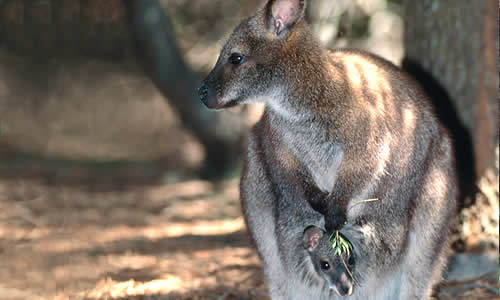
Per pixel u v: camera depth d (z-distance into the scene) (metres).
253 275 8.59
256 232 7.55
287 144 7.04
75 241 10.63
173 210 13.51
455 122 8.91
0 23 26.03
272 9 6.88
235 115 17.75
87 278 8.50
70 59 26.70
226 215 12.95
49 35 26.33
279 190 7.31
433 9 8.95
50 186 16.03
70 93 26.56
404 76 7.32
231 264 9.08
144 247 10.19
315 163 7.07
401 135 6.82
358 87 6.76
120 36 26.08
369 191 6.86
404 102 6.98
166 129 24.66
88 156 22.08
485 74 8.66
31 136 23.88
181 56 17.77
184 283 8.30
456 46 8.83
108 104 26.06
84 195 15.01
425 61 9.12
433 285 7.48
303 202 7.37
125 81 26.28
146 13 17.48
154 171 18.92
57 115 25.55
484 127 8.72
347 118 6.66
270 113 7.10
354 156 6.71
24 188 15.48
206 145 17.66
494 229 8.72
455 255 8.49
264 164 7.40
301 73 6.84
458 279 8.26
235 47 7.04
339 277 7.09
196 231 11.48
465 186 8.84
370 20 15.34
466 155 8.86
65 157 21.36
